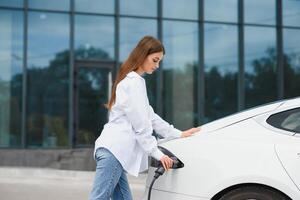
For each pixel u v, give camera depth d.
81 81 14.72
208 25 15.60
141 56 4.16
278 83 16.02
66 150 13.56
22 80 14.34
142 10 15.13
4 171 11.58
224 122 4.72
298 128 4.55
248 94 15.85
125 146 4.12
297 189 4.30
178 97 15.44
